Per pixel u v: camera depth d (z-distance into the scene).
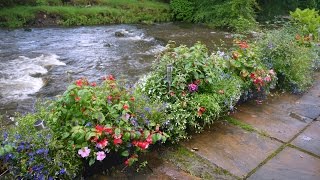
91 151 2.36
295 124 3.49
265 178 2.56
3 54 8.99
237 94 3.62
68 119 2.50
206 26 15.04
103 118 2.46
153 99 3.21
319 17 7.13
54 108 2.52
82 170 2.45
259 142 3.09
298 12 7.17
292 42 5.05
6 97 6.18
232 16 14.45
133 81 7.20
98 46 10.45
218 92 3.43
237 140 3.10
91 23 14.29
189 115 3.11
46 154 2.18
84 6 15.58
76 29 13.05
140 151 2.72
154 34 12.73
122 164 2.63
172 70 3.33
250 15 14.33
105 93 2.74
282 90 4.47
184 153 2.85
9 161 2.18
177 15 16.52
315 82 4.93
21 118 2.60
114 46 10.52
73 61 8.69
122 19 15.12
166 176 2.54
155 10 16.44
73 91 2.49
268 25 11.26
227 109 3.59
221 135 3.18
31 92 6.48
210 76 3.37
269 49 4.63
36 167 2.15
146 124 2.72
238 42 4.41
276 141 3.12
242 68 3.93
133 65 8.50
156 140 2.66
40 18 13.51
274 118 3.62
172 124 3.00
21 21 12.95
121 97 2.76
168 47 3.72
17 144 2.19
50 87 6.78
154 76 3.43
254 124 3.44
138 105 2.78
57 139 2.38
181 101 3.16
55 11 13.85
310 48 5.72
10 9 13.30
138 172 2.57
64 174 2.24
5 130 2.40
